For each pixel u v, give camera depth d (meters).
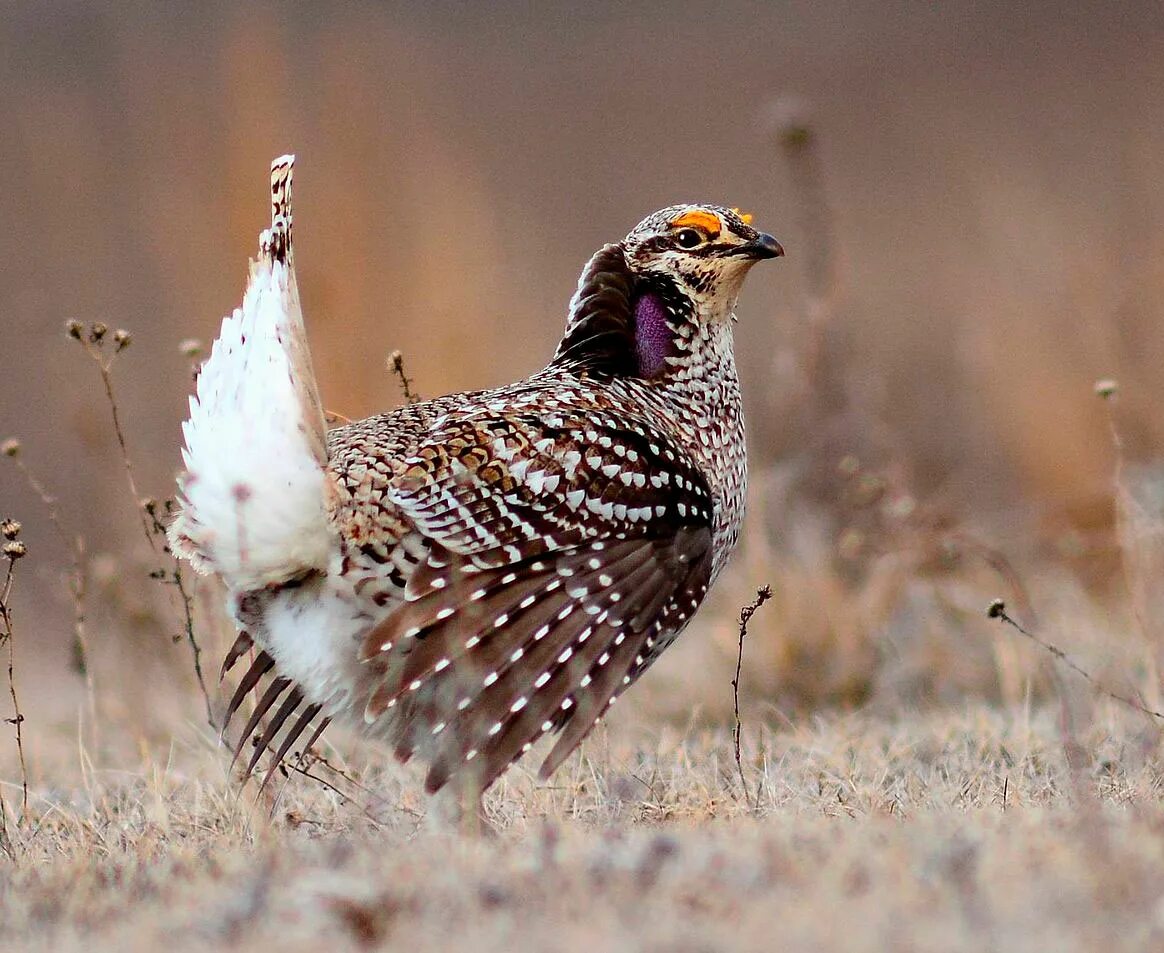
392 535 7.91
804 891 5.93
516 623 8.00
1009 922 5.50
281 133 17.25
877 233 27.47
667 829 7.53
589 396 8.72
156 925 6.21
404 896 6.12
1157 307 17.44
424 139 19.34
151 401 19.83
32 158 27.05
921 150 30.44
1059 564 14.50
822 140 31.72
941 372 21.22
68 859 7.87
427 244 16.95
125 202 25.84
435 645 7.79
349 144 17.34
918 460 18.16
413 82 25.58
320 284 16.33
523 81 34.84
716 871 6.16
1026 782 8.52
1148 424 16.55
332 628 8.09
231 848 7.85
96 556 14.23
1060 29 35.16
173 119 22.41
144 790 9.48
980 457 18.22
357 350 16.16
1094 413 16.58
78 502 18.69
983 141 30.28
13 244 25.27
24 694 14.33
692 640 13.69
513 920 5.83
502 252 19.67
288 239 7.97
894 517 13.60
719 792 8.55
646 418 8.83
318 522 7.85
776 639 12.68
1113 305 17.36
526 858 6.62
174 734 11.12
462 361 16.31
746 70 35.41
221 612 11.18
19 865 7.85
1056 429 16.56
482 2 37.72
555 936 5.61
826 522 14.49
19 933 6.46
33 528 18.81
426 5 37.47
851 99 33.38
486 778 7.84
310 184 17.09
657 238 9.62
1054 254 19.53
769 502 14.49
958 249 25.55
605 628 8.15
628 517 8.31
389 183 17.41
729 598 13.48
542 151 31.86
